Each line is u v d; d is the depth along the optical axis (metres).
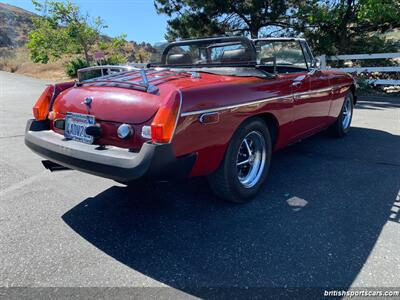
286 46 4.04
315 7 12.10
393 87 11.56
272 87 3.17
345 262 2.21
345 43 12.75
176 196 3.30
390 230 2.59
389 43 13.01
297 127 3.79
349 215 2.84
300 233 2.57
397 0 10.68
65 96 2.99
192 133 2.40
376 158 4.30
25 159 4.55
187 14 14.67
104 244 2.49
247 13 13.15
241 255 2.31
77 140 2.79
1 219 2.87
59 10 20.66
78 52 22.36
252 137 3.13
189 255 2.33
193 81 2.72
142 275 2.13
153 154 2.20
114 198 3.28
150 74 3.10
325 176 3.72
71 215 2.94
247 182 3.15
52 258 2.32
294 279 2.06
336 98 4.71
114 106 2.56
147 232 2.64
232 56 3.36
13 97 11.96
